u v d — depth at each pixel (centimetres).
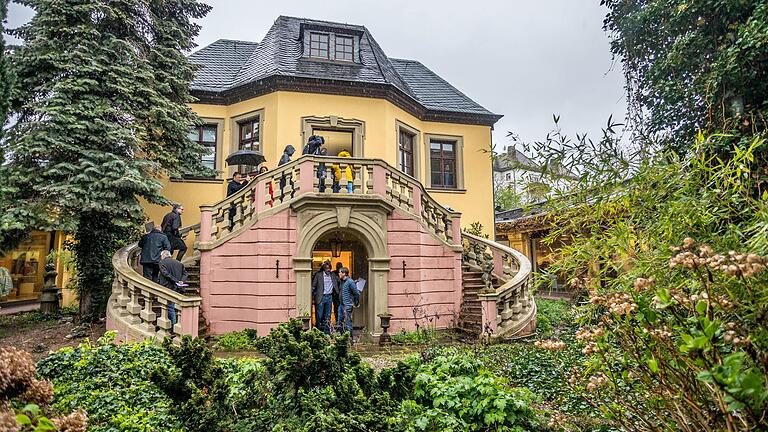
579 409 477
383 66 1527
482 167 1656
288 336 354
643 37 765
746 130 517
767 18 555
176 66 1145
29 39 986
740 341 183
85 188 916
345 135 1445
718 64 595
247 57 1650
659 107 715
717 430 202
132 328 791
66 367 555
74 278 1178
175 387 344
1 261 1661
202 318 942
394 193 1076
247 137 1392
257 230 975
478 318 999
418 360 533
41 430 219
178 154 1148
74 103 941
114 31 1064
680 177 304
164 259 864
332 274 990
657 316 214
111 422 432
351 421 291
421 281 1052
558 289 1551
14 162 916
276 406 335
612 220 354
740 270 177
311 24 1434
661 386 228
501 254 1189
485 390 423
